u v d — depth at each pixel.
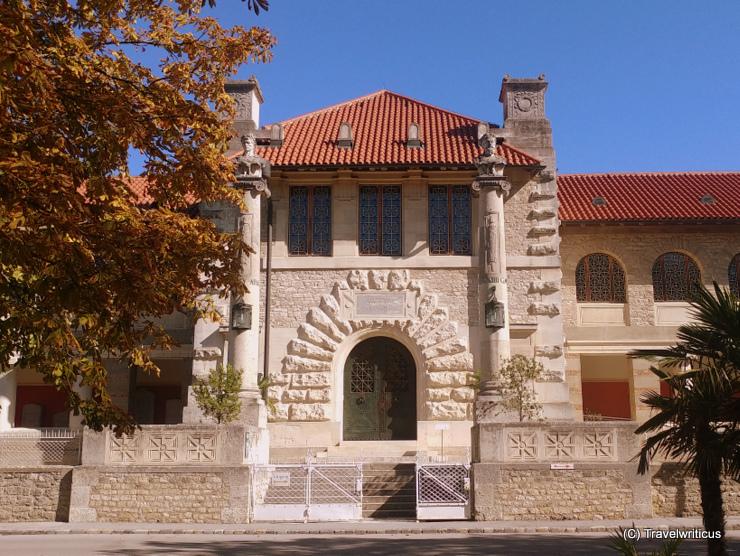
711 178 37.94
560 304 28.53
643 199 34.94
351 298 28.72
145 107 12.73
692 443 11.96
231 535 18.64
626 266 33.19
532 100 31.06
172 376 37.62
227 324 28.05
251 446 22.42
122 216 11.22
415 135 30.09
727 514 20.75
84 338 12.77
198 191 13.53
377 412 28.42
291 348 28.45
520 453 20.86
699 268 33.31
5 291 11.23
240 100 31.47
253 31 14.31
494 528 18.92
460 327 28.45
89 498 20.72
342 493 22.00
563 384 27.77
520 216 29.41
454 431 27.47
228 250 13.69
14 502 21.02
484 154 26.38
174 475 20.77
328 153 29.61
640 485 20.50
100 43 13.22
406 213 29.34
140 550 15.38
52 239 9.95
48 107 10.82
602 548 15.38
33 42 10.39
